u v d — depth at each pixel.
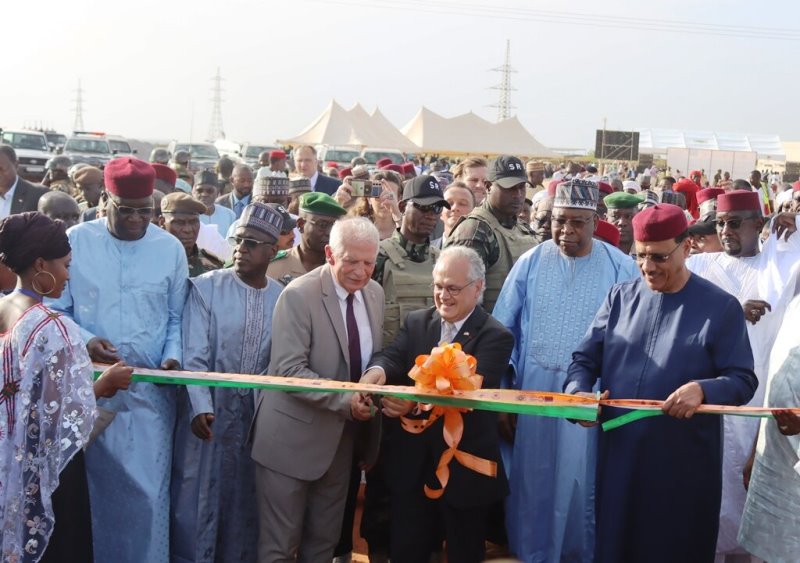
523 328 5.92
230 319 5.46
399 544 5.10
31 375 4.11
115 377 4.74
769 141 77.88
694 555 4.71
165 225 6.75
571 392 4.85
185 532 5.36
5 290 4.86
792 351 4.79
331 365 5.16
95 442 5.25
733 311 4.65
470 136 48.38
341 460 5.28
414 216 6.11
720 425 4.79
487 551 6.34
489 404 4.58
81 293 5.33
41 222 4.23
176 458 5.44
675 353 4.68
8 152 9.09
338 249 5.06
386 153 36.31
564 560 5.59
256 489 5.34
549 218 7.94
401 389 4.69
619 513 4.75
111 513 5.25
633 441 4.73
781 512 4.75
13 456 4.09
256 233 5.44
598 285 5.76
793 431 4.39
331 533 5.32
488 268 6.50
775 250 6.23
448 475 4.94
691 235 7.00
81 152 34.34
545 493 5.67
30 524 4.12
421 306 6.09
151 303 5.43
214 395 5.42
